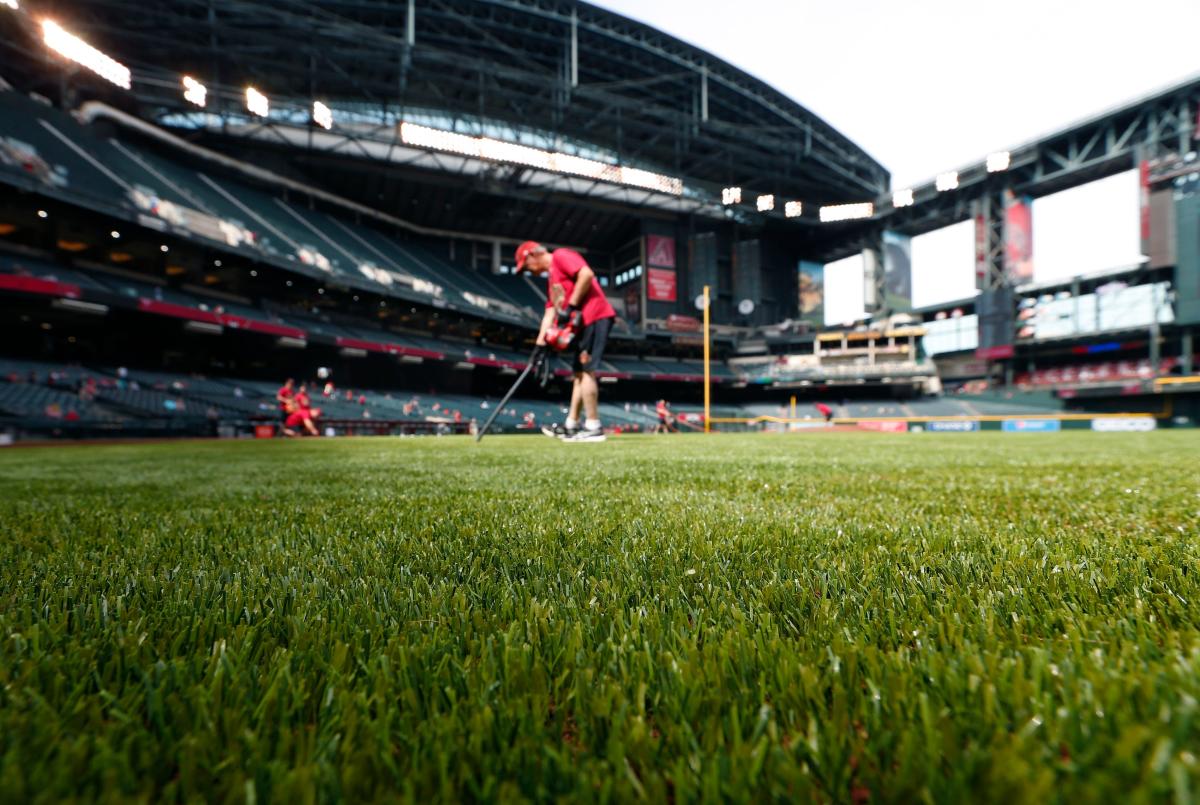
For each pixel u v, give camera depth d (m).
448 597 0.81
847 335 48.56
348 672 0.58
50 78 29.80
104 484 2.90
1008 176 43.25
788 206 45.50
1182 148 36.00
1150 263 36.41
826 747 0.40
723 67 46.41
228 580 0.93
